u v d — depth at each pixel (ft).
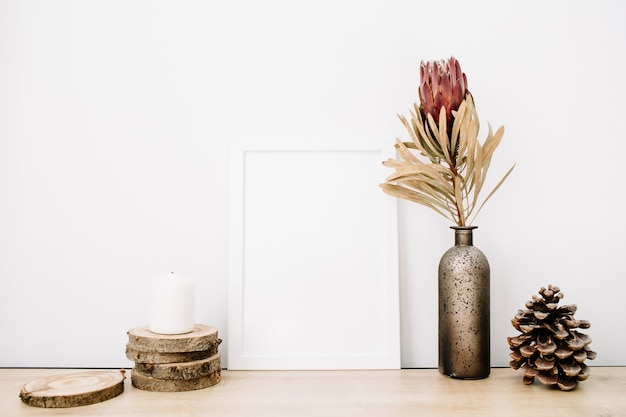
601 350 3.93
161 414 2.77
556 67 4.01
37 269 3.88
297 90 3.97
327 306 3.83
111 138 3.93
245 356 3.75
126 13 3.98
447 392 3.18
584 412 2.83
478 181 3.46
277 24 4.00
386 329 3.80
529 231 3.95
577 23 4.02
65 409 2.85
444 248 3.93
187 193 3.93
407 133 3.97
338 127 3.96
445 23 4.00
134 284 3.90
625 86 4.01
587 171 3.98
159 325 3.28
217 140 3.95
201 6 4.00
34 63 3.94
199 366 3.20
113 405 2.92
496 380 3.44
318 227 3.87
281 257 3.85
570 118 3.99
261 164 3.91
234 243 3.83
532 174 3.97
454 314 3.45
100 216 3.92
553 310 3.30
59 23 3.95
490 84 3.99
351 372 3.67
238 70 3.98
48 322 3.87
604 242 3.96
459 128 3.39
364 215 3.89
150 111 3.95
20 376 3.56
